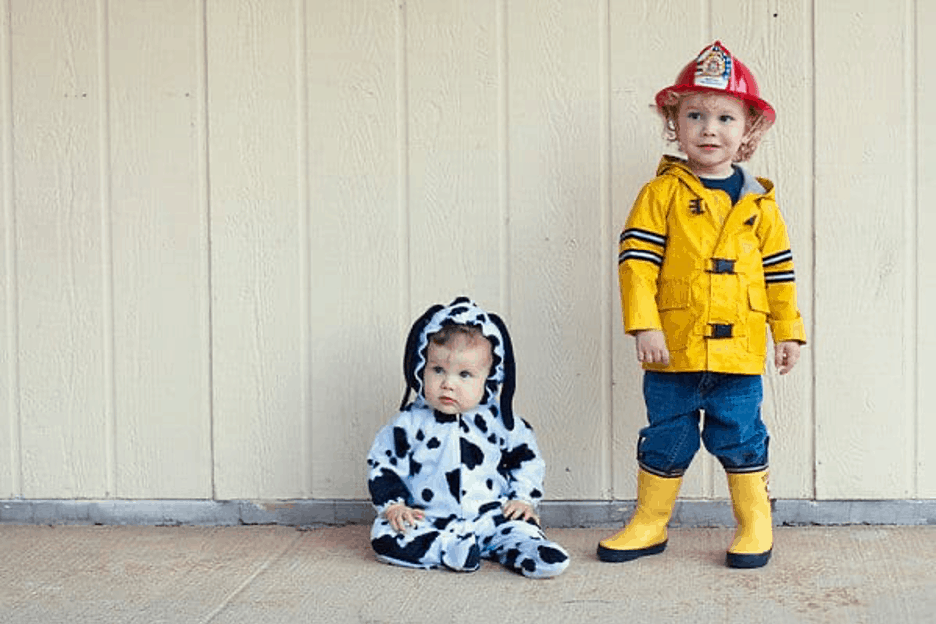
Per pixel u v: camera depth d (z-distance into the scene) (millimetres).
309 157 4242
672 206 3785
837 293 4141
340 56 4215
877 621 3266
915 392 4141
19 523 4340
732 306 3723
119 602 3496
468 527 3865
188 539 4141
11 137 4305
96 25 4262
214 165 4258
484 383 3924
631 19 4141
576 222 4199
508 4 4168
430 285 4242
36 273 4316
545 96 4176
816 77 4105
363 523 4309
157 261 4293
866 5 4082
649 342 3717
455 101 4199
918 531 4086
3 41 4293
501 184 4211
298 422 4305
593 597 3494
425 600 3486
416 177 4227
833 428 4168
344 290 4266
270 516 4316
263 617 3361
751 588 3549
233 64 4234
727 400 3785
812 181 4129
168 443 4320
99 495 4340
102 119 4277
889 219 4117
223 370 4301
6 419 4344
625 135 4168
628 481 4234
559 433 4242
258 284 4277
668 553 3914
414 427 3947
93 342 4316
